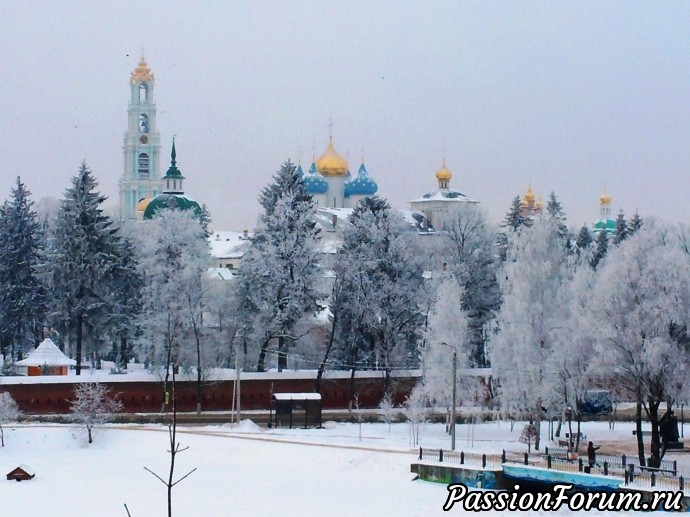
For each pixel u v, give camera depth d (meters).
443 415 125.25
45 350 131.12
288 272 133.38
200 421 121.25
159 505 83.00
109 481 91.31
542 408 103.44
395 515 78.69
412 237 149.62
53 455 103.31
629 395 98.75
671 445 105.81
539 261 107.44
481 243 145.00
